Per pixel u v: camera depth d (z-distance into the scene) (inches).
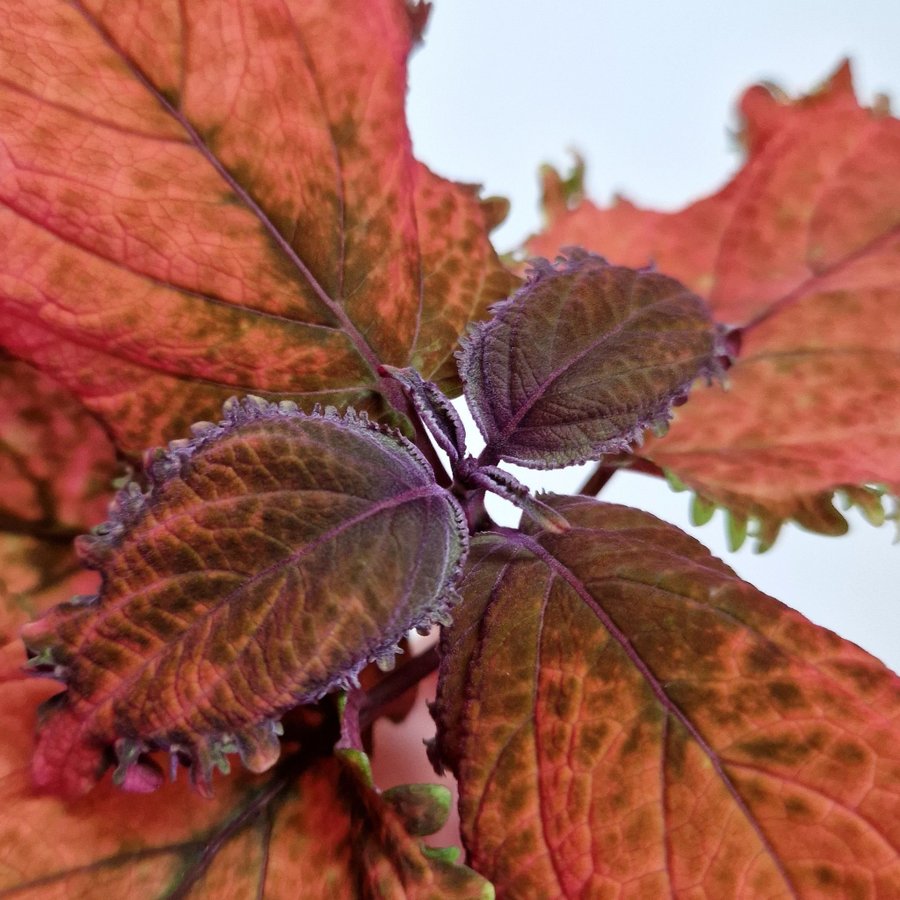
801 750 4.2
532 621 4.6
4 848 4.0
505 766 4.4
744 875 4.1
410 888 4.0
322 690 3.8
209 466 4.0
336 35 4.8
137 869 4.1
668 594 4.6
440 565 4.0
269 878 4.2
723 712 4.3
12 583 4.6
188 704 3.8
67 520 4.8
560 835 4.2
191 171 4.7
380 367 4.8
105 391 4.8
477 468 4.7
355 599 3.8
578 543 4.9
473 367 4.8
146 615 3.8
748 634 4.4
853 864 4.0
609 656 4.5
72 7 4.4
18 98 4.3
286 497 4.0
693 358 4.8
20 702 4.3
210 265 4.8
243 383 5.0
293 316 5.0
